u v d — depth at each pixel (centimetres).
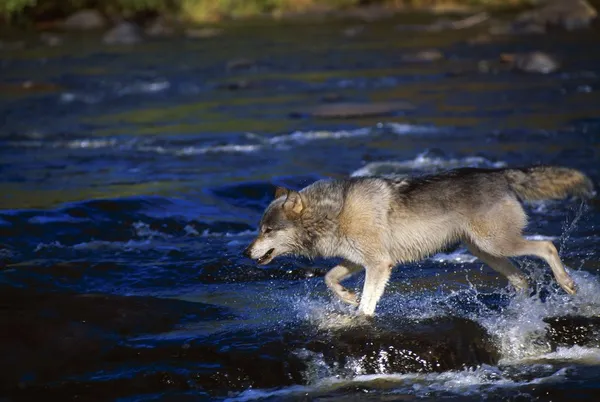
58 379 1420
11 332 1523
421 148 3097
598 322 1597
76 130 3534
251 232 2248
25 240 2108
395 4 8775
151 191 2561
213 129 3534
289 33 6794
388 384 1451
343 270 1677
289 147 3177
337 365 1484
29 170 2859
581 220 2269
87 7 7544
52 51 5834
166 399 1392
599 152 2953
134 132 3497
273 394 1420
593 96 4009
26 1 6894
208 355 1493
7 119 3753
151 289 1836
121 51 5859
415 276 1886
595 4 7844
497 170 1695
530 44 5812
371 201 1605
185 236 2217
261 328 1597
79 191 2567
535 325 1583
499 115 3662
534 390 1416
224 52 5791
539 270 1862
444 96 4141
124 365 1465
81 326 1570
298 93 4338
